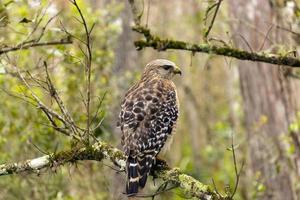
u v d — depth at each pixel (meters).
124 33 18.36
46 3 13.04
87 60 10.70
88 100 10.68
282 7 14.60
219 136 22.42
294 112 16.47
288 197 16.42
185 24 22.62
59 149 14.49
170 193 16.31
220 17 18.80
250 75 16.94
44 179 14.79
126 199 15.75
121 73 17.89
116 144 16.41
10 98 14.74
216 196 9.81
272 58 11.02
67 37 12.09
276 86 16.59
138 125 11.70
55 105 14.18
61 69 14.84
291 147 15.59
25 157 14.38
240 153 20.89
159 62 12.93
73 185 15.61
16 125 14.90
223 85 24.64
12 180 15.05
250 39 15.98
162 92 12.23
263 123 16.41
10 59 12.91
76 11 14.66
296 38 13.27
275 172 16.55
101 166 15.16
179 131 23.78
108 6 17.08
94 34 16.16
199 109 24.22
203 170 19.06
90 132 10.84
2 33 13.60
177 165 19.25
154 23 22.81
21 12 13.25
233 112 22.73
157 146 11.71
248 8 16.06
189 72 23.97
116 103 16.88
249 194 17.45
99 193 15.78
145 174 11.13
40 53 13.78
